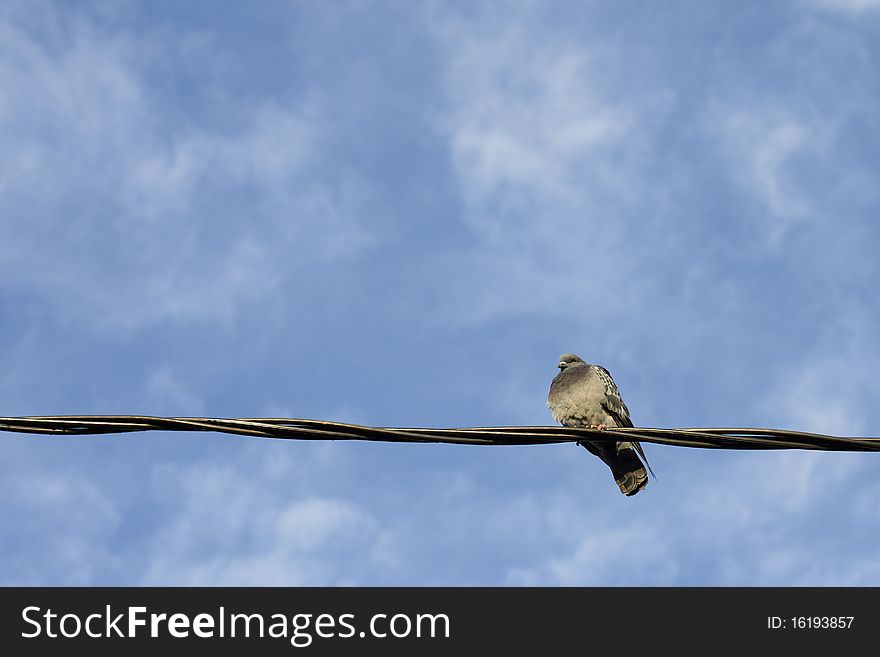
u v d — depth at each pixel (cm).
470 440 938
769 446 940
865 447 930
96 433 917
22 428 913
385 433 925
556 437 943
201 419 912
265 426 915
